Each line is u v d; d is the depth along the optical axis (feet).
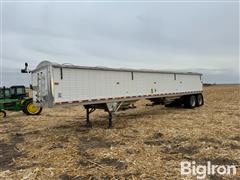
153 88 53.93
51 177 20.77
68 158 25.49
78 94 38.01
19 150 29.63
